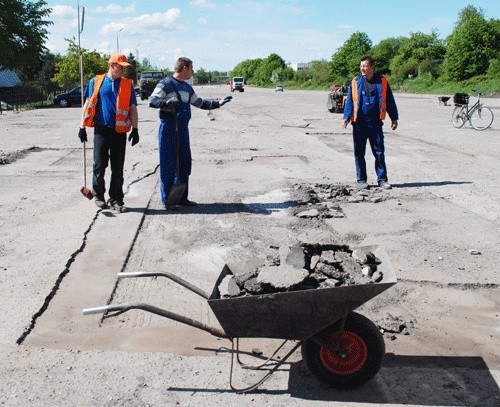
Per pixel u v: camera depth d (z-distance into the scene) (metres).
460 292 4.90
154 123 20.92
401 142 15.06
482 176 10.18
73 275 5.14
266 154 12.60
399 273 5.27
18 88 44.97
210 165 11.19
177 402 3.29
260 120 22.44
